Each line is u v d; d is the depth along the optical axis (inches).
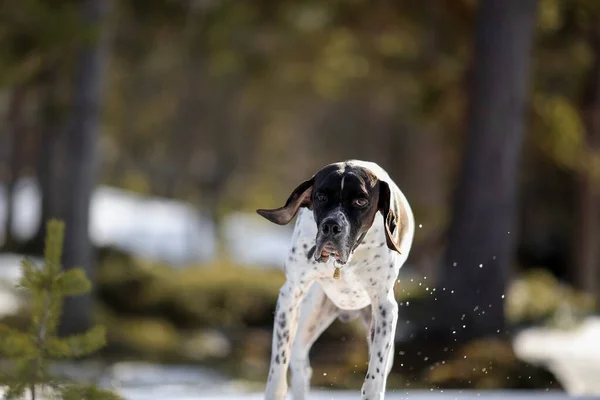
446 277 576.4
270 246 1432.1
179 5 944.3
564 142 714.8
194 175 1451.8
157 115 1391.5
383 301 213.0
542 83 746.2
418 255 949.8
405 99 1052.5
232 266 964.0
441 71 748.6
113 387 477.7
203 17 967.6
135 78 1280.8
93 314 690.2
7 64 601.9
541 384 470.3
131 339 679.7
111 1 722.8
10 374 221.8
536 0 575.5
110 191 1453.0
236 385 543.2
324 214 198.1
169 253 1223.5
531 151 787.4
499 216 571.8
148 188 1539.1
